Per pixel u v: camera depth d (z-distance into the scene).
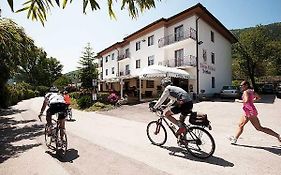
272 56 37.88
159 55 26.22
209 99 21.33
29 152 6.07
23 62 8.16
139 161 4.92
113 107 17.59
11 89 26.75
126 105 18.77
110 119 12.10
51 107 5.98
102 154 5.54
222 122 9.85
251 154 5.19
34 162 5.18
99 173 4.34
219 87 27.95
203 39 23.89
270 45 36.00
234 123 9.55
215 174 4.09
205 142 5.05
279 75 46.06
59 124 5.96
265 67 40.97
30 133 9.05
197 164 4.63
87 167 4.69
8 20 4.47
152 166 4.59
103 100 19.72
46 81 70.69
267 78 45.53
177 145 6.18
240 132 6.00
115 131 8.57
